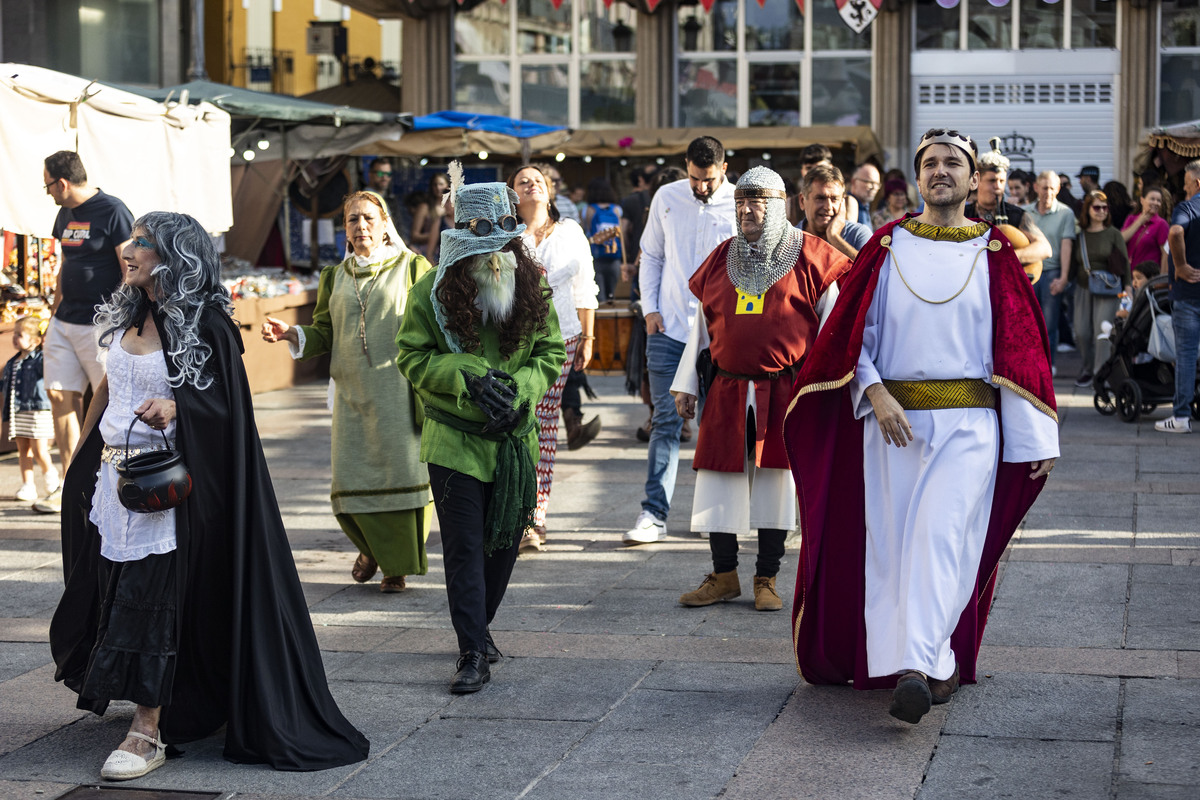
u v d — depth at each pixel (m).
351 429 5.84
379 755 4.05
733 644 5.09
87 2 18.28
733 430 5.45
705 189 6.65
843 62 20.06
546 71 20.70
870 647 4.32
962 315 4.22
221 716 4.12
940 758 3.88
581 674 4.77
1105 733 4.01
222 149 10.43
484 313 4.72
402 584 6.02
